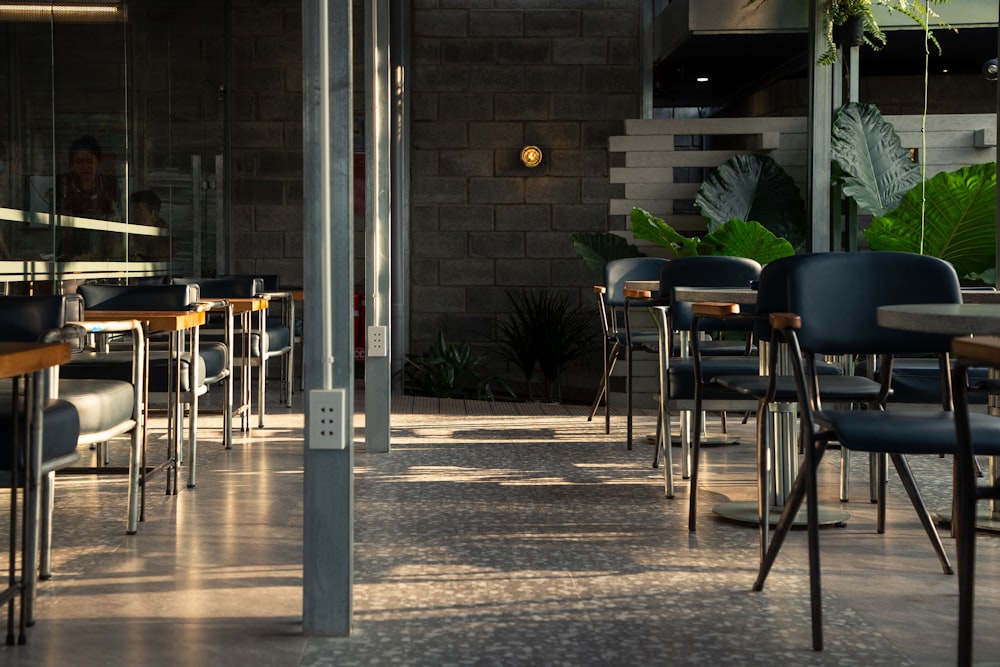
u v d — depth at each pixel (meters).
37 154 5.52
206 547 3.33
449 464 4.99
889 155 8.20
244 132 9.55
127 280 6.86
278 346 6.90
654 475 4.72
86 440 2.86
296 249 9.60
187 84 8.28
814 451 2.46
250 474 4.63
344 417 2.46
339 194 2.45
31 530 2.50
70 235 5.94
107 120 6.52
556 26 9.63
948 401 2.98
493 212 9.70
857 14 7.94
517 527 3.66
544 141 9.66
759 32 8.30
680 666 2.28
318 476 2.47
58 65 5.77
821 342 2.91
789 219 8.54
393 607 2.71
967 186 7.36
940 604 2.76
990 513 3.75
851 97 8.48
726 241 7.78
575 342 9.50
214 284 6.00
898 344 2.92
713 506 4.01
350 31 2.43
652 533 3.58
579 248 8.73
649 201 8.80
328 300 2.45
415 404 7.63
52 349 2.23
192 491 4.25
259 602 2.75
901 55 9.27
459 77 9.64
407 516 3.84
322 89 2.43
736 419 6.69
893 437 2.31
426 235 9.71
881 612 2.69
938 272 2.91
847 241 8.86
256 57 9.52
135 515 3.49
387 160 5.36
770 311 3.18
